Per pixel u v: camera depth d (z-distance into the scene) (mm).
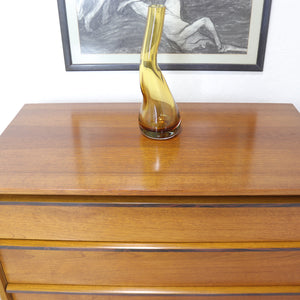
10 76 1121
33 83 1134
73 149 882
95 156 853
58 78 1126
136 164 821
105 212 802
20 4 1010
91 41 1061
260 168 801
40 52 1083
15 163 825
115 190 739
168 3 1001
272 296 949
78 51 1077
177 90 1138
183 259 884
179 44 1058
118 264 895
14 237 849
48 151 873
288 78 1108
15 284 937
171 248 842
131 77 1118
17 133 954
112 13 1021
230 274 910
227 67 1084
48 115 1053
